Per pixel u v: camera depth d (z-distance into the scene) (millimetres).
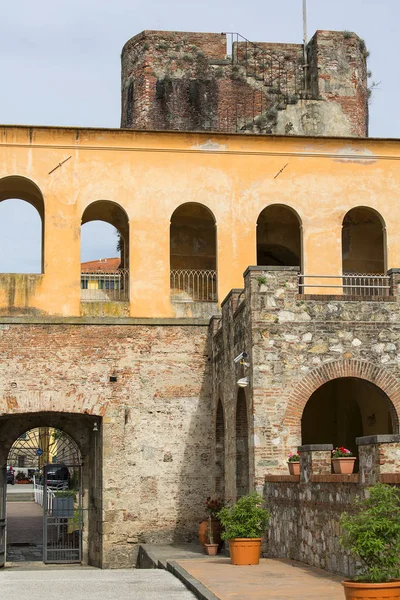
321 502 15688
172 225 29047
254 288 20344
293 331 20297
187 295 28578
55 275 25859
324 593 12867
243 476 21672
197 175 26781
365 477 13438
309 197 26938
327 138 27125
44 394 25062
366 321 20562
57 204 26156
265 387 20000
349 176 27156
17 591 15430
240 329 21484
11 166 26125
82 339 25469
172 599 13617
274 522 19047
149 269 26266
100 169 26484
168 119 31984
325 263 26688
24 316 25375
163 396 25594
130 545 24875
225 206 26719
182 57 32438
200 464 25422
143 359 25656
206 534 22562
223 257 26500
